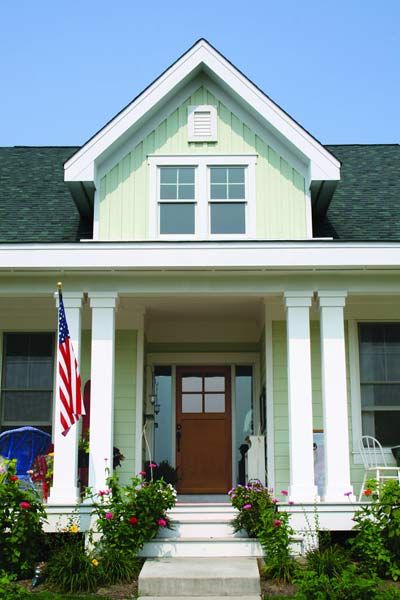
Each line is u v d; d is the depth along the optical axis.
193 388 14.46
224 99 12.41
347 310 12.62
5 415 12.53
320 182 11.66
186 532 10.32
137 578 9.15
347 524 10.02
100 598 8.36
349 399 12.32
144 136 12.27
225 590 8.63
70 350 10.26
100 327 11.02
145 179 12.12
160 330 14.23
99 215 11.91
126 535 9.64
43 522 9.68
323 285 11.20
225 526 10.34
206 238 11.91
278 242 10.89
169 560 9.69
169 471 13.58
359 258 10.88
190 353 14.23
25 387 12.61
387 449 12.18
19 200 13.57
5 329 12.73
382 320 12.63
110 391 10.79
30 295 11.30
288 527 9.74
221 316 13.81
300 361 10.94
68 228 12.41
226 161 12.20
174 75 12.03
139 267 10.87
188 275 11.20
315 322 12.62
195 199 12.09
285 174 12.16
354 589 7.54
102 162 12.07
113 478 10.12
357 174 14.83
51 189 14.10
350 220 12.71
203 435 14.30
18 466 10.95
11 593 7.61
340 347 10.98
